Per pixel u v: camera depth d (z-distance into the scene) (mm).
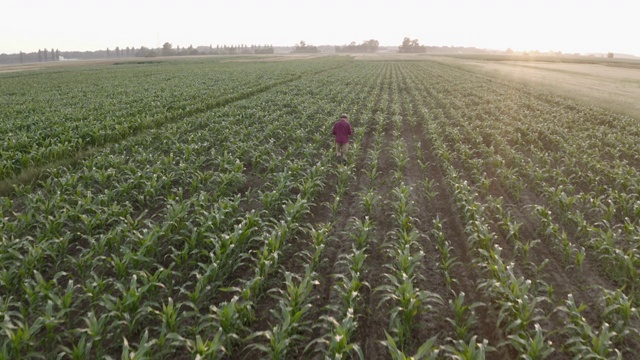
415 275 6734
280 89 35688
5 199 9016
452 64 85562
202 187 11133
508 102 28031
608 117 22312
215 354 4859
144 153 13117
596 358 5133
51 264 7332
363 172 13977
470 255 8062
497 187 12297
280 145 16875
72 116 20703
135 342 5590
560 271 7598
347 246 8469
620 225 8742
